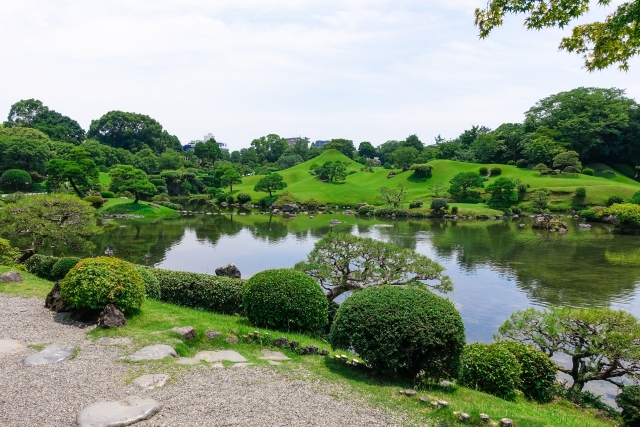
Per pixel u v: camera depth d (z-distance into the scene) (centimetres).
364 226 5197
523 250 3556
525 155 9262
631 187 6731
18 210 2462
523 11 675
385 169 10769
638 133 8681
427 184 8694
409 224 5475
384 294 857
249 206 7631
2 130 8412
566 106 9325
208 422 581
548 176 7812
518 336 1231
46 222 2477
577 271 2777
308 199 7594
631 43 652
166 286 1365
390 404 684
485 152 9725
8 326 970
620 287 2380
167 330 957
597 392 1245
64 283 1036
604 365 1129
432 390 783
